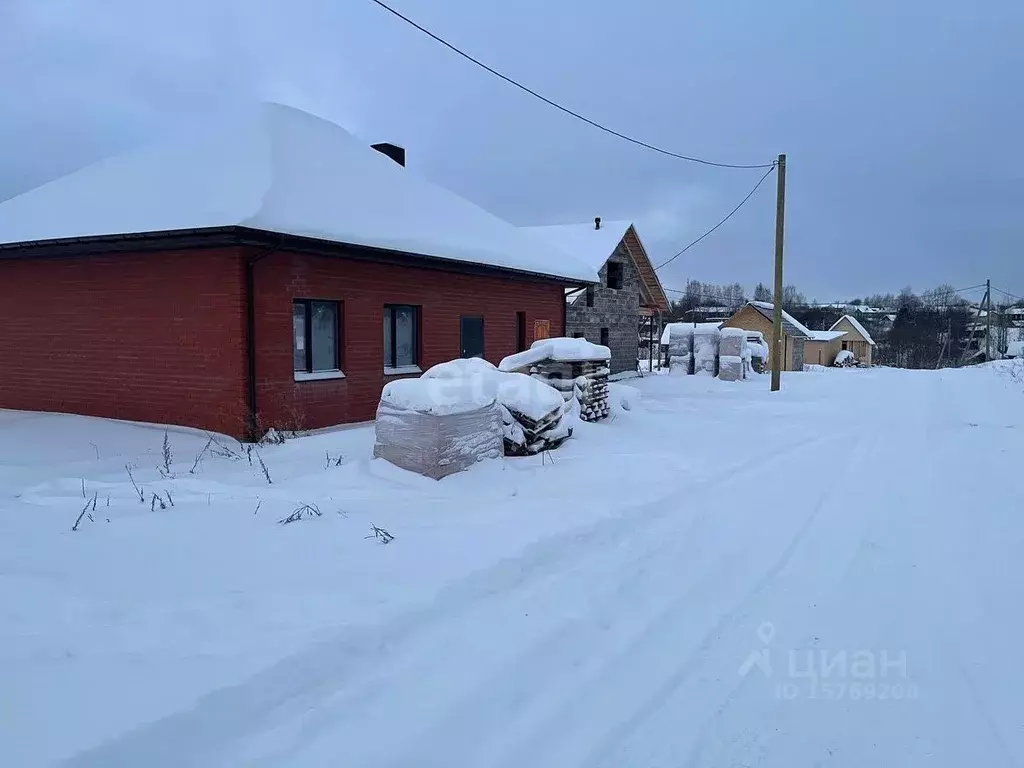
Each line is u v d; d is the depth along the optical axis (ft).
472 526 17.79
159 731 8.52
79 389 38.17
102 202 38.45
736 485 25.13
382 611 12.33
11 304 40.42
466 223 53.47
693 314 230.27
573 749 9.46
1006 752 9.68
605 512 19.81
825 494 23.93
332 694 10.08
